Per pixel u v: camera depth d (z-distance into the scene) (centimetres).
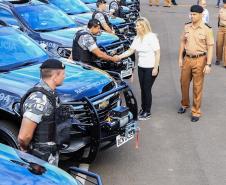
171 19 2192
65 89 555
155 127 766
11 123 523
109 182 567
